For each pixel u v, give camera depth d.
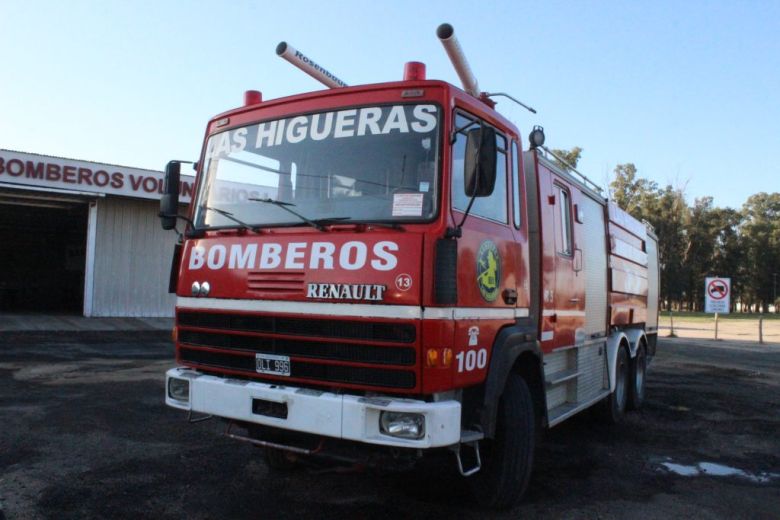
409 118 4.32
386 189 4.23
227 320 4.62
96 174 17.75
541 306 5.66
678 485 5.85
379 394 4.00
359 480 5.57
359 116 4.52
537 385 5.37
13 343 13.72
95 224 18.53
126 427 7.05
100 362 11.88
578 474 6.11
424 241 3.93
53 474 5.38
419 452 3.88
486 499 4.87
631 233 9.82
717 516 5.04
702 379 13.50
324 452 4.31
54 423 7.10
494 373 4.49
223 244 4.76
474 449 4.54
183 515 4.59
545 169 6.06
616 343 8.42
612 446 7.32
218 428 7.16
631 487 5.74
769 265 82.69
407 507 4.95
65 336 15.16
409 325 3.86
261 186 4.79
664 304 81.50
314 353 4.16
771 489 5.81
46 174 16.97
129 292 19.12
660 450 7.16
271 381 4.40
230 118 5.25
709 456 6.95
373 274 3.98
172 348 14.56
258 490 5.20
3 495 4.83
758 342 24.80
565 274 6.48
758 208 88.88
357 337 4.00
